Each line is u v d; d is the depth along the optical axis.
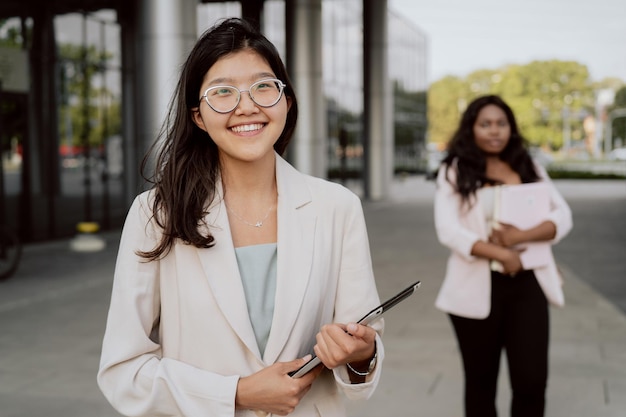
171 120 1.72
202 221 1.59
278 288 1.60
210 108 1.58
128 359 1.57
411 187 33.44
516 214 3.38
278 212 1.64
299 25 18.72
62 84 14.54
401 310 7.59
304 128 18.89
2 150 13.13
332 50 24.23
